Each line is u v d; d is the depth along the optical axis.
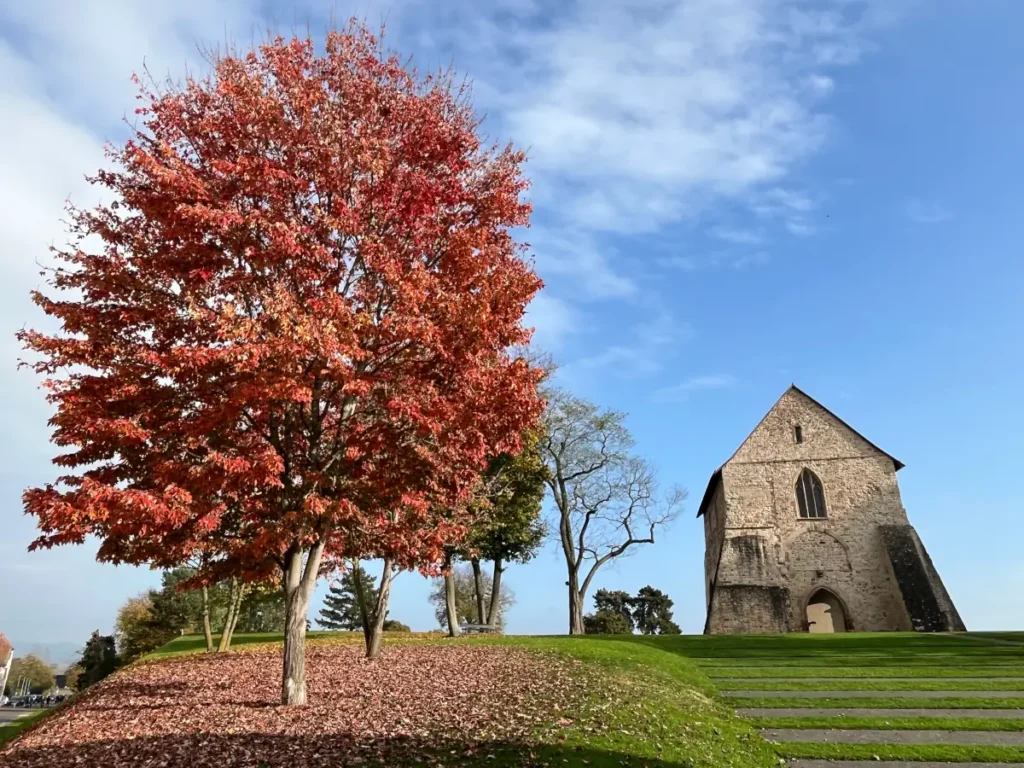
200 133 11.08
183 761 9.09
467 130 12.76
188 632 48.50
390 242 11.50
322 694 13.61
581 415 43.53
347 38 12.35
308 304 10.12
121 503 8.59
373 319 10.84
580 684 14.66
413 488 10.98
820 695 16.28
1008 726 13.03
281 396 9.32
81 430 9.15
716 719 13.30
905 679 18.12
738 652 25.56
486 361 11.37
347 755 9.12
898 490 43.19
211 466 9.40
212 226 10.13
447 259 11.62
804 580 42.38
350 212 10.80
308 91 11.31
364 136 11.42
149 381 10.10
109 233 10.71
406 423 10.83
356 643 26.61
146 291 10.46
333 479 10.84
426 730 10.40
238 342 9.61
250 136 11.08
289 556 12.73
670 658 21.89
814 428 45.56
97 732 11.35
